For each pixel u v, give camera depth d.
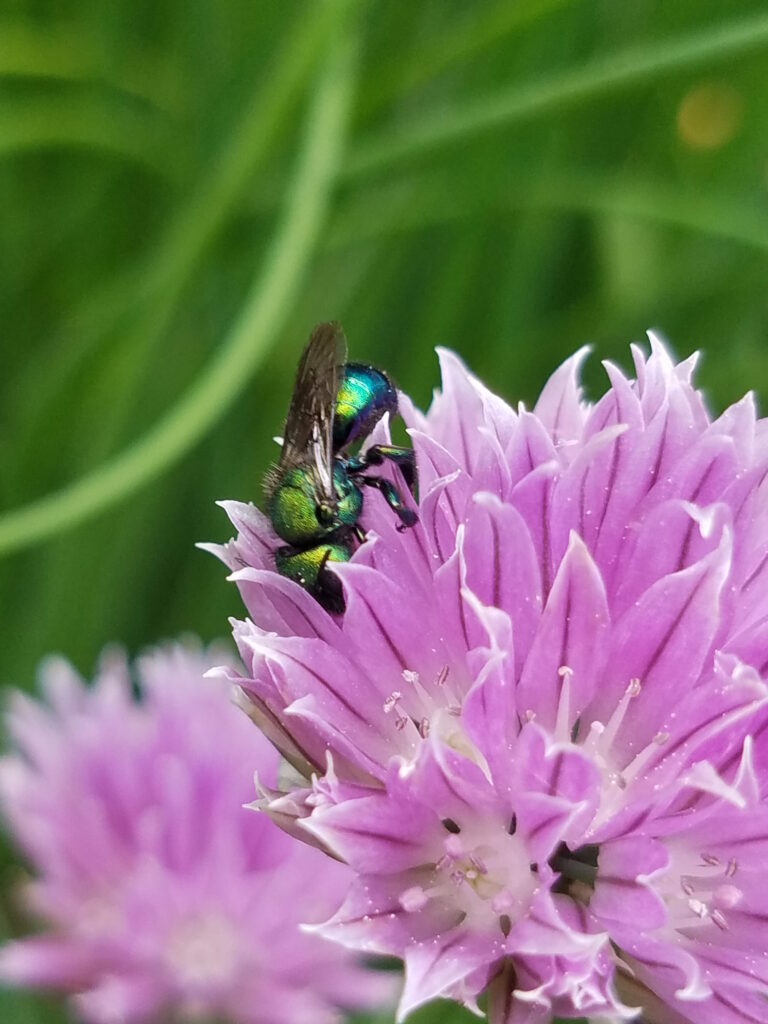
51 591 0.13
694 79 0.14
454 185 0.14
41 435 0.13
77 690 0.12
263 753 0.11
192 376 0.14
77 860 0.11
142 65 0.14
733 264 0.14
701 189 0.15
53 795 0.11
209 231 0.12
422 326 0.14
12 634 0.14
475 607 0.07
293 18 0.13
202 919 0.11
